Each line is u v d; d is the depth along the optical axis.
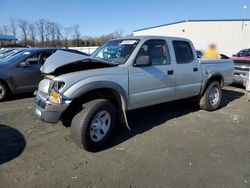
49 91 3.70
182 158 3.68
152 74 4.54
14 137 4.32
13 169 3.29
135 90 4.31
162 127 4.98
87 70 3.85
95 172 3.26
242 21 26.02
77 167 3.38
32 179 3.08
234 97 8.07
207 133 4.70
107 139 3.99
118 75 4.03
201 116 5.77
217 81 6.25
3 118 5.32
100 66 4.21
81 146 3.76
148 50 4.57
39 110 3.80
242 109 6.50
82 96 3.81
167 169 3.36
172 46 5.05
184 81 5.26
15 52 8.12
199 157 3.72
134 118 5.52
